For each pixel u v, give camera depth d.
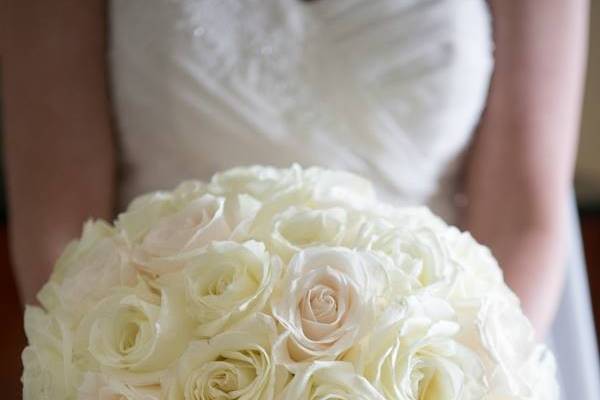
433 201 0.89
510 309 0.55
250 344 0.46
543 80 0.89
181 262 0.51
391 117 0.86
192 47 0.85
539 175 0.88
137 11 0.86
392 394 0.46
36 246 0.86
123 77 0.87
